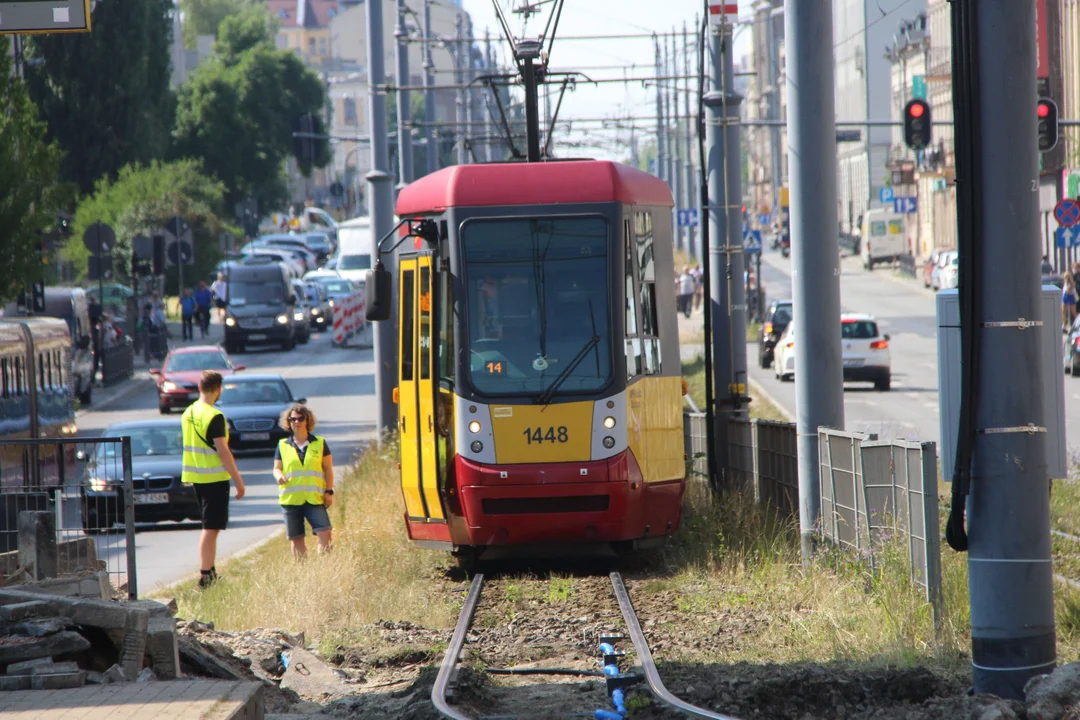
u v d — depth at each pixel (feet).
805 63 181.98
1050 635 109.70
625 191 199.72
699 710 106.63
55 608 112.98
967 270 108.88
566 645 146.61
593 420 191.83
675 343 211.41
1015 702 103.65
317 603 166.61
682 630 149.59
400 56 427.33
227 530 283.79
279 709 120.26
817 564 169.37
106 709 93.56
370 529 225.35
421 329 201.87
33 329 283.79
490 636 153.69
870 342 493.36
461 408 193.06
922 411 418.92
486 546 199.62
